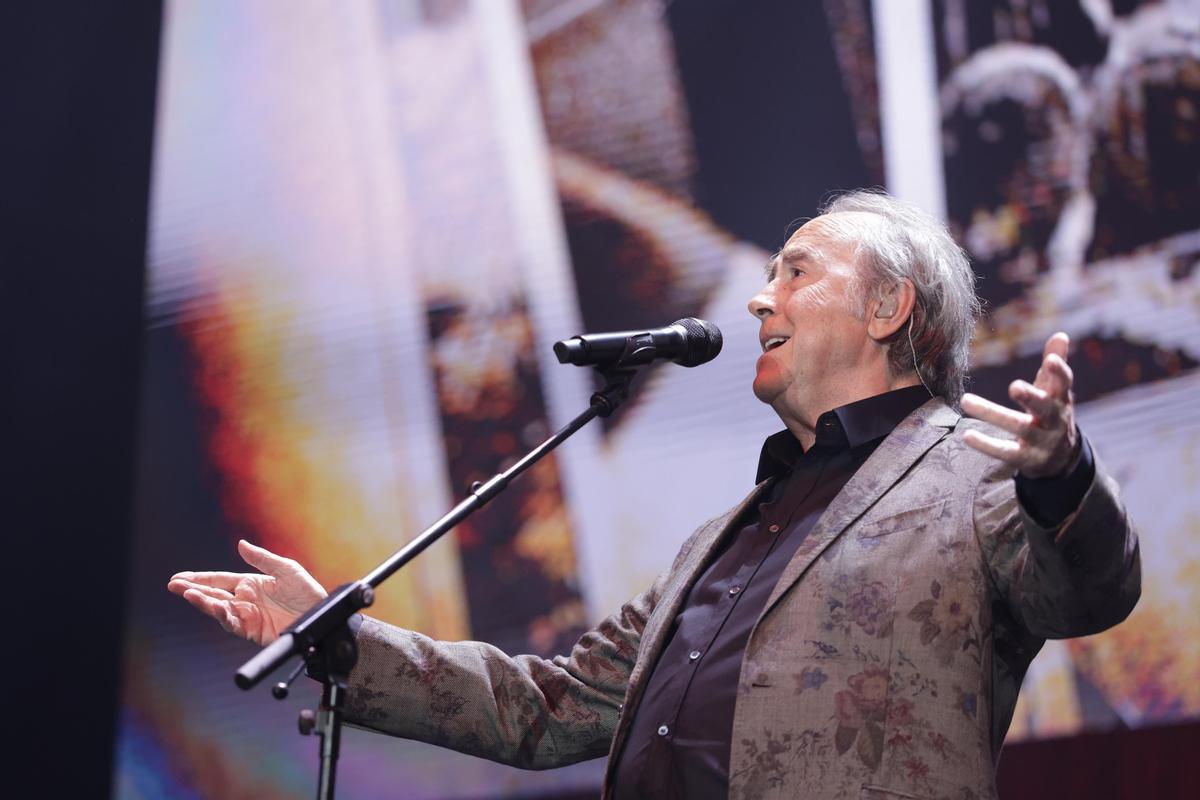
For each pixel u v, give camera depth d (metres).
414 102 4.66
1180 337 3.82
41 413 4.84
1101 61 4.04
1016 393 1.51
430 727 2.16
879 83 4.24
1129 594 1.66
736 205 4.31
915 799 1.63
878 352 2.20
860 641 1.74
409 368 4.48
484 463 4.36
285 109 4.77
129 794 4.39
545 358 4.39
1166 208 3.91
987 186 4.07
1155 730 3.61
